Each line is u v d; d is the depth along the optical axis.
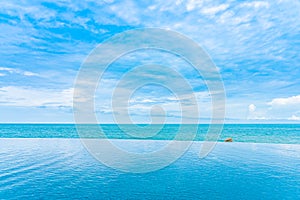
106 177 8.63
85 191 7.19
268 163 10.83
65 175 8.89
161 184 7.89
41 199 6.54
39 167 10.12
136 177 8.68
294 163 10.80
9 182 8.04
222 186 7.65
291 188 7.40
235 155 12.77
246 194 6.93
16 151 14.10
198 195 6.84
